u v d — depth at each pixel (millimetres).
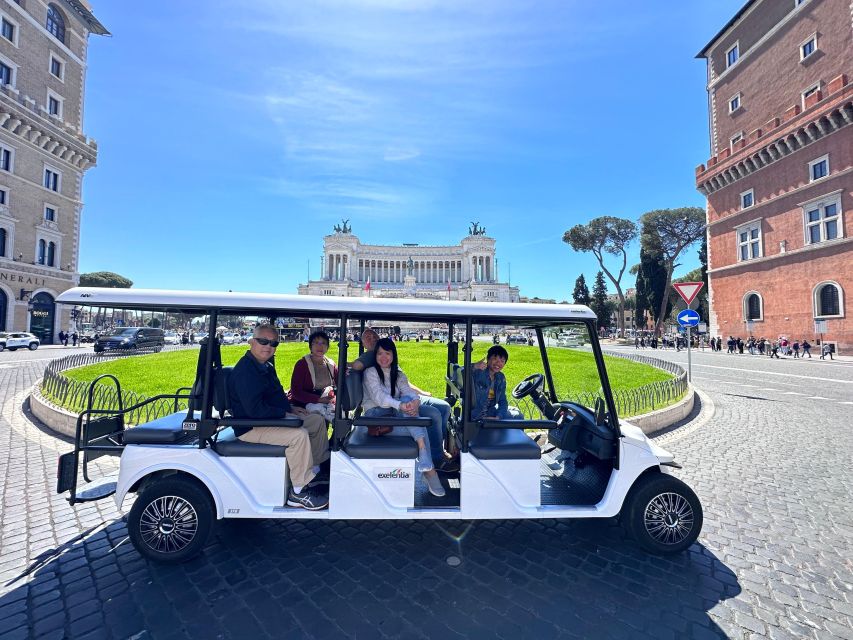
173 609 2889
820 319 28203
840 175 26844
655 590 3158
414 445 3555
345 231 106688
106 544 3787
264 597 3025
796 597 3104
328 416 4691
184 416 4207
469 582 3232
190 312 3980
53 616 2814
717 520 4391
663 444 7387
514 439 3709
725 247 36969
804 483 5477
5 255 34688
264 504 3490
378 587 3158
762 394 12742
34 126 36344
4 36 34531
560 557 3619
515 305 3822
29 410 9133
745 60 35344
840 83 26469
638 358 19156
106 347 21953
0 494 4875
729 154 36031
